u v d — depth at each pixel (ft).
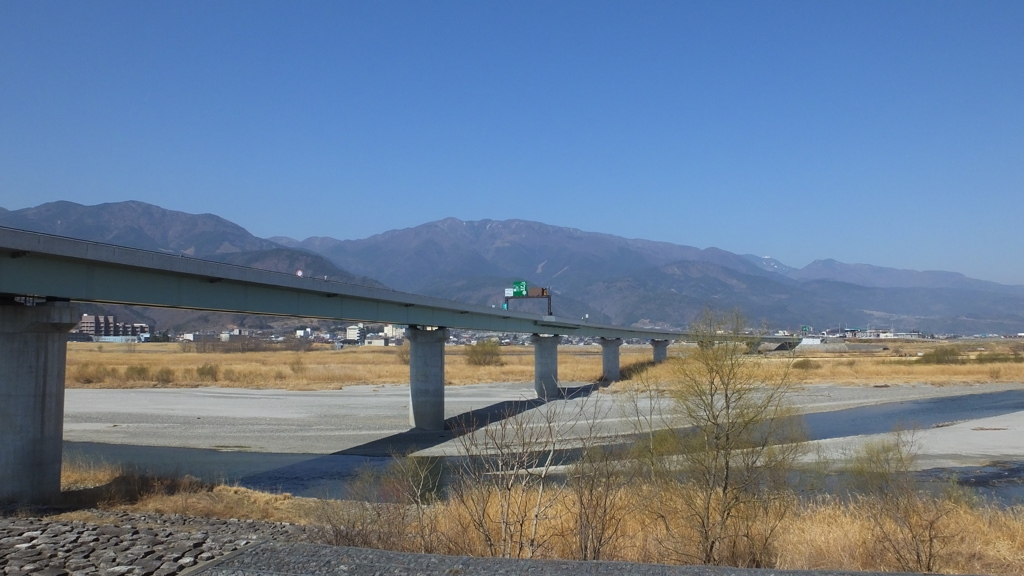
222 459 117.70
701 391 56.59
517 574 26.00
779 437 72.23
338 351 581.12
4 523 42.24
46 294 72.49
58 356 74.84
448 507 45.19
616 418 144.05
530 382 278.87
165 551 33.04
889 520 48.91
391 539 37.42
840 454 108.27
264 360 405.59
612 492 43.93
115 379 265.54
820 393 240.12
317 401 206.28
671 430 64.28
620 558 39.32
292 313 115.34
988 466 109.91
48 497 72.84
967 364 373.20
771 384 67.31
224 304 99.71
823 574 26.22
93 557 32.40
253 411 181.98
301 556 28.53
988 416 178.09
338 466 110.42
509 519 39.19
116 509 70.28
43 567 30.94
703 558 39.88
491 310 192.13
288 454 123.13
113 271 81.00
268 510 72.74
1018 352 539.29
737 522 44.60
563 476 53.67
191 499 76.48
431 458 114.73
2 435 71.31
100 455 120.67
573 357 491.72
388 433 148.15
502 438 44.83
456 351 584.81
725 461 49.24
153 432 148.25
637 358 484.33
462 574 26.09
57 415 74.59
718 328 59.82
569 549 38.29
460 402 207.00
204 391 236.02
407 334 159.33
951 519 51.55
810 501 61.46
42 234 68.13
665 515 47.21
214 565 27.84
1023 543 46.16
